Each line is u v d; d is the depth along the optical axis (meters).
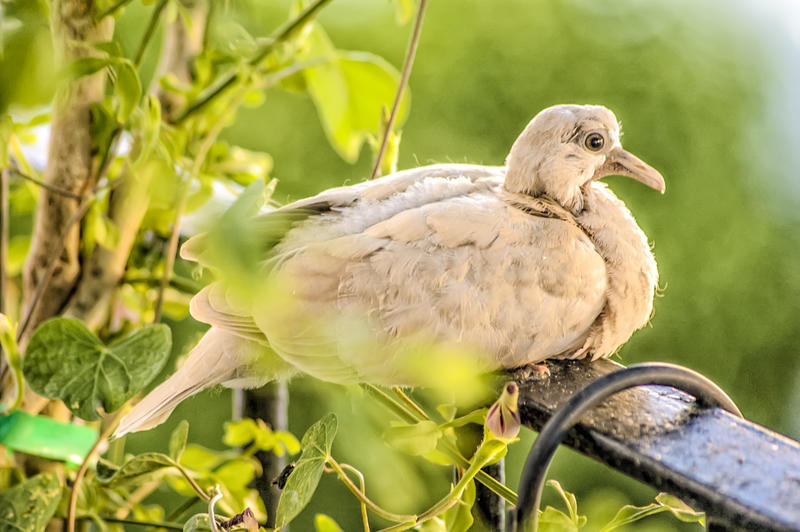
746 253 12.68
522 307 4.52
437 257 4.49
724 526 2.91
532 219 4.72
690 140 12.72
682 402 3.61
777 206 13.03
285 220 4.76
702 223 12.47
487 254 4.52
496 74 12.53
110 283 5.52
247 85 5.34
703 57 13.11
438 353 3.84
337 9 12.57
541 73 12.56
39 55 3.83
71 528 4.49
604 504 4.21
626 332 4.93
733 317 12.40
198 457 5.55
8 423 4.75
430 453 4.20
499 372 4.54
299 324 4.42
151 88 5.83
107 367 4.46
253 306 2.21
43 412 5.20
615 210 5.09
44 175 5.30
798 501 2.86
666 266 12.15
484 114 12.47
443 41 12.55
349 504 9.41
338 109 6.59
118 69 4.58
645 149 12.51
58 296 5.41
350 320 4.38
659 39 12.95
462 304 4.43
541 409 3.98
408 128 12.32
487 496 4.62
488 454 3.62
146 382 4.46
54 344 4.44
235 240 2.08
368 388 4.71
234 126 11.96
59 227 5.28
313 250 4.52
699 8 13.34
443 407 4.23
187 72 5.80
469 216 4.61
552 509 4.00
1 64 3.78
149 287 5.81
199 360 4.81
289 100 11.98
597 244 4.93
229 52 5.78
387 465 4.95
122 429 4.62
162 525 5.06
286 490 3.89
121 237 5.46
